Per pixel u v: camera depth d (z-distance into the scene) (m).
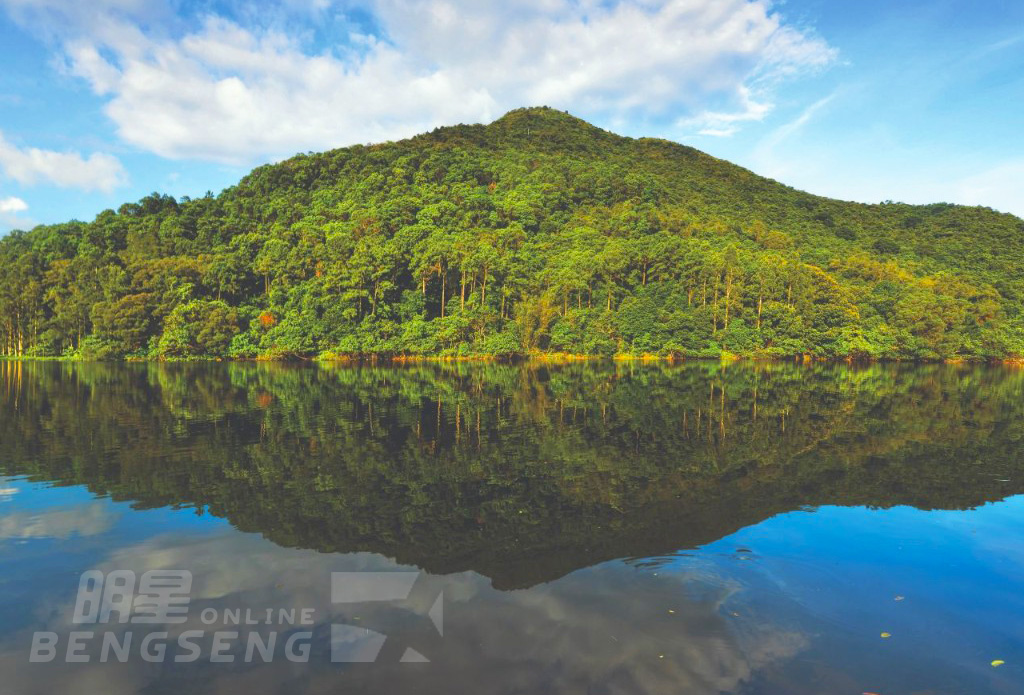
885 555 10.39
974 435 22.75
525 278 94.00
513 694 6.38
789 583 9.22
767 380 50.97
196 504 13.41
